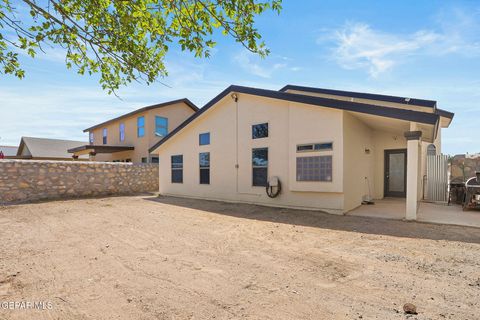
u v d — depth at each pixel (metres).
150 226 6.74
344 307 2.78
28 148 28.09
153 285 3.34
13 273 3.72
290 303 2.87
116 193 14.59
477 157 11.80
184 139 13.47
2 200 10.77
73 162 12.93
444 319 2.55
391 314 2.64
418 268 3.85
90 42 3.33
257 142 10.31
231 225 6.86
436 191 10.92
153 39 3.53
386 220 7.31
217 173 11.84
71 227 6.60
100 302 2.92
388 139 11.50
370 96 11.22
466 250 4.66
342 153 8.02
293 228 6.50
